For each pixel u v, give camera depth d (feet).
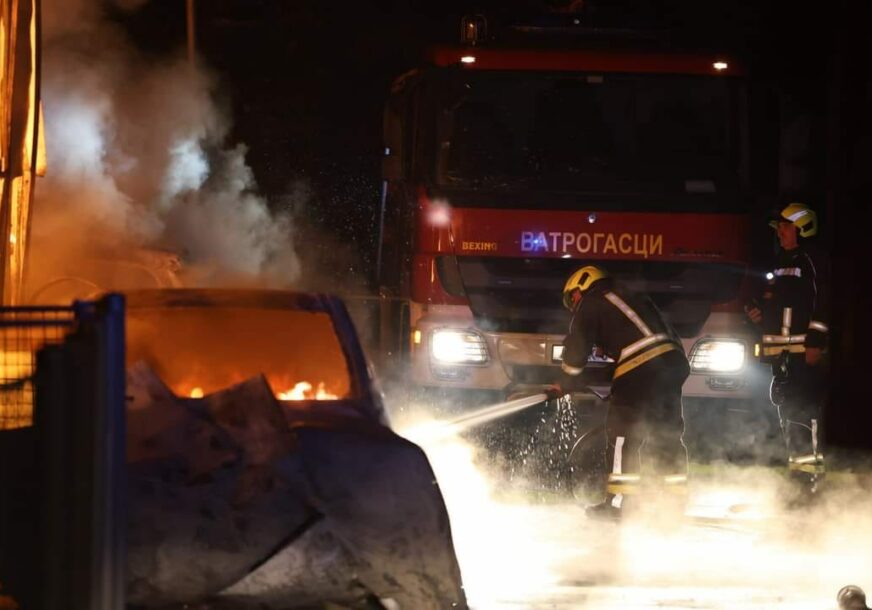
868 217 111.75
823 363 66.49
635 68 69.51
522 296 68.23
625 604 43.70
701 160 69.51
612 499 56.13
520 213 68.23
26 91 62.49
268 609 33.78
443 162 68.90
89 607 28.68
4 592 30.32
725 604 43.80
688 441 69.46
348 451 35.63
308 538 33.65
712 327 69.00
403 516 34.81
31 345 32.07
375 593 34.50
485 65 69.15
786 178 69.46
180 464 34.30
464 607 35.17
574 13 77.15
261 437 34.88
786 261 66.69
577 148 69.21
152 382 36.37
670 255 68.59
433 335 68.28
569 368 57.67
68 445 28.78
